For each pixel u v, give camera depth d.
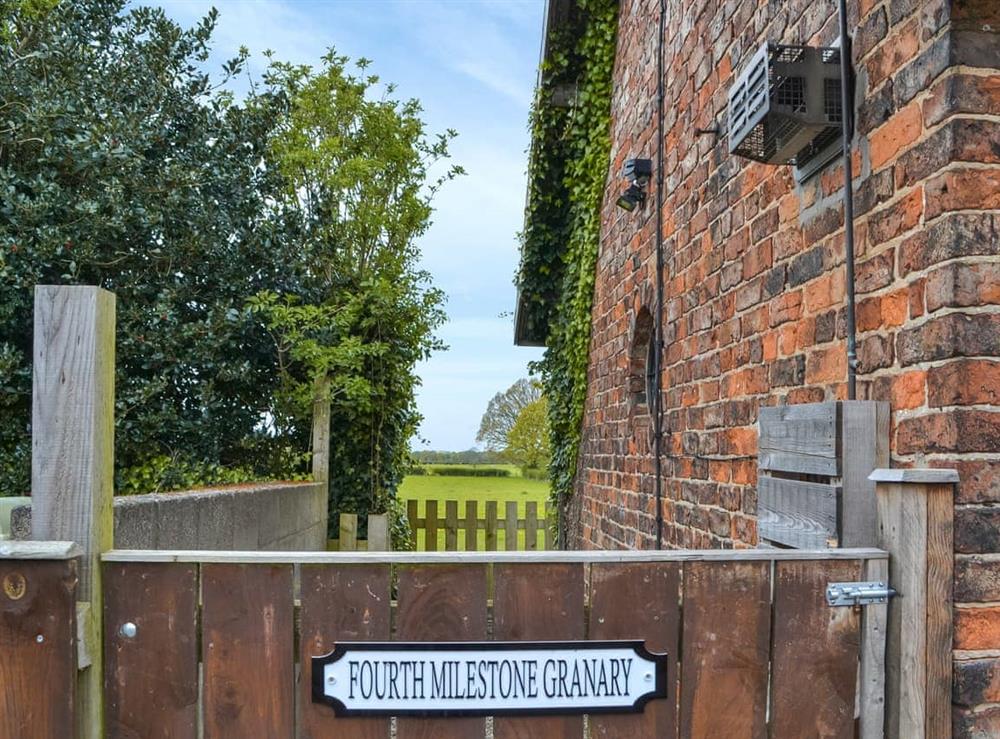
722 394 3.44
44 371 1.65
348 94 7.71
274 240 7.36
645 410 5.00
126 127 6.33
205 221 6.84
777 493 2.49
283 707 1.66
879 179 2.13
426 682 1.67
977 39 1.84
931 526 1.70
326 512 7.20
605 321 6.08
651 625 1.71
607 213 6.19
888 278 2.08
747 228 3.17
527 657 1.68
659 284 4.44
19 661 1.54
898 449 1.99
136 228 6.48
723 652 1.72
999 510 1.74
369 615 1.67
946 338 1.81
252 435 7.19
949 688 1.68
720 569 1.73
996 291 1.79
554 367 7.84
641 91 5.18
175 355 6.52
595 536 6.23
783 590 1.74
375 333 7.66
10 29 6.32
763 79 2.33
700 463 3.72
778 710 1.73
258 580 1.67
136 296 6.50
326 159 7.52
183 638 1.66
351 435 7.59
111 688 1.66
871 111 2.17
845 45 2.28
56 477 1.64
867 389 2.17
